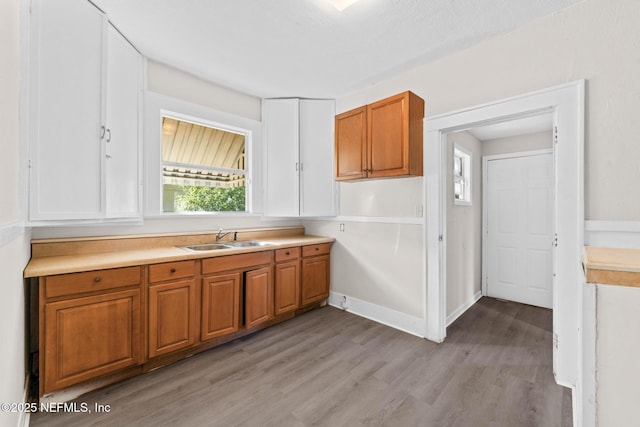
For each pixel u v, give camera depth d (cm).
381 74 277
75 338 169
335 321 297
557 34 190
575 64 183
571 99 183
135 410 164
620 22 169
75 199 176
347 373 203
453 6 183
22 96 151
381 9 186
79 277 171
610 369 72
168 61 254
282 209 337
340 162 281
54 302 162
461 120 234
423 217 260
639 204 164
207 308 230
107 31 193
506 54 212
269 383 191
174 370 206
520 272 365
